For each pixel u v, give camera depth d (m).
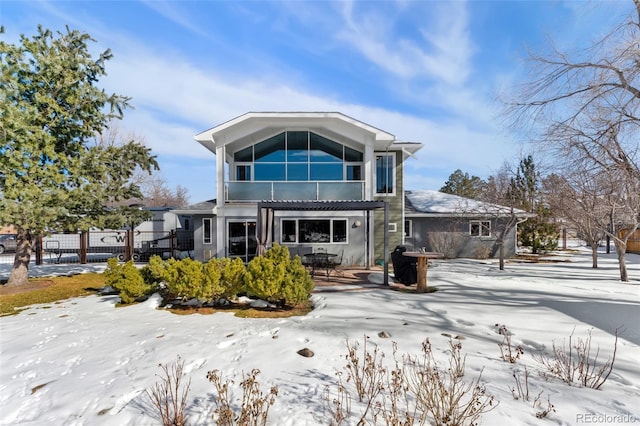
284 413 2.99
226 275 7.14
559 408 2.95
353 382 3.55
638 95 7.12
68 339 5.37
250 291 7.05
